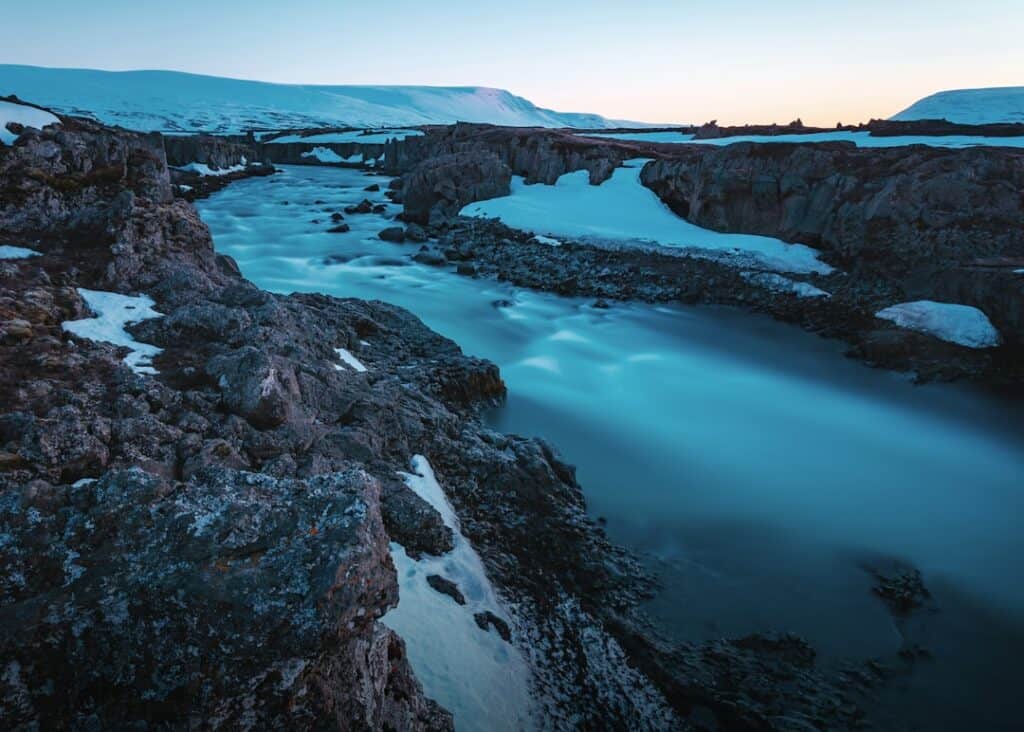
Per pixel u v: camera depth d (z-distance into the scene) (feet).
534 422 51.37
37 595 14.11
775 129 204.95
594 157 151.33
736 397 60.44
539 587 29.48
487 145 178.19
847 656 28.86
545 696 22.98
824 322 78.64
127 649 13.06
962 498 44.37
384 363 50.08
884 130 167.12
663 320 81.56
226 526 14.57
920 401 60.44
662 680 25.72
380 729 15.52
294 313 46.32
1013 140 137.49
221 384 29.50
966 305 72.79
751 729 24.02
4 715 12.59
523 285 93.76
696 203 115.14
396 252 111.55
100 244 43.37
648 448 48.96
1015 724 25.77
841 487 45.21
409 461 34.24
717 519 39.83
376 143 319.68
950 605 33.04
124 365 30.45
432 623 23.76
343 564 13.47
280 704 13.19
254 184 208.54
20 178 45.09
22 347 30.04
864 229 89.56
